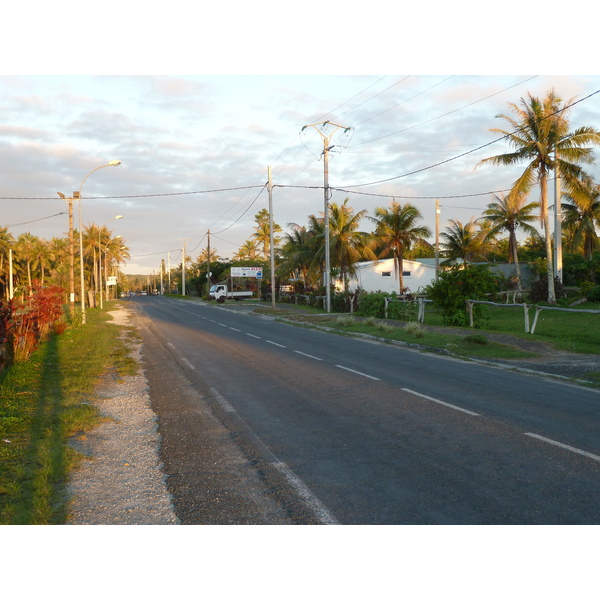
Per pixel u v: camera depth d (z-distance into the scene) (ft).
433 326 74.74
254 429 25.20
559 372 39.14
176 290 432.25
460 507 15.72
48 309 64.69
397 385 35.22
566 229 157.58
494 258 195.00
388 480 18.06
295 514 15.58
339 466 19.66
